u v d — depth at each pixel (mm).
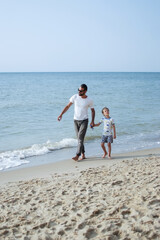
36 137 9945
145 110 16641
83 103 6582
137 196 3496
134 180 4266
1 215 3408
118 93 29719
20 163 6867
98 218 3072
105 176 4734
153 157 6438
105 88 39000
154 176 4293
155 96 26094
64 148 8477
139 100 22438
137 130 11180
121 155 7367
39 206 3602
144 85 48094
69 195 3889
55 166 6375
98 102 20859
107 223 2916
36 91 32938
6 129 11219
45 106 18516
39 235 2859
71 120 13312
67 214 3285
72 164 6535
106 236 2674
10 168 6449
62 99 23297
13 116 14359
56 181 4766
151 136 10094
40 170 6062
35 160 7172
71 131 10930
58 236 2809
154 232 2633
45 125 12070
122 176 4594
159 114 15102
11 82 60531
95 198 3670
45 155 7691
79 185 4312
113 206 3309
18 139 9648
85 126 6691
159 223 2771
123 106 18484
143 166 5238
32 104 19562
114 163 6043
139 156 7156
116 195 3668
